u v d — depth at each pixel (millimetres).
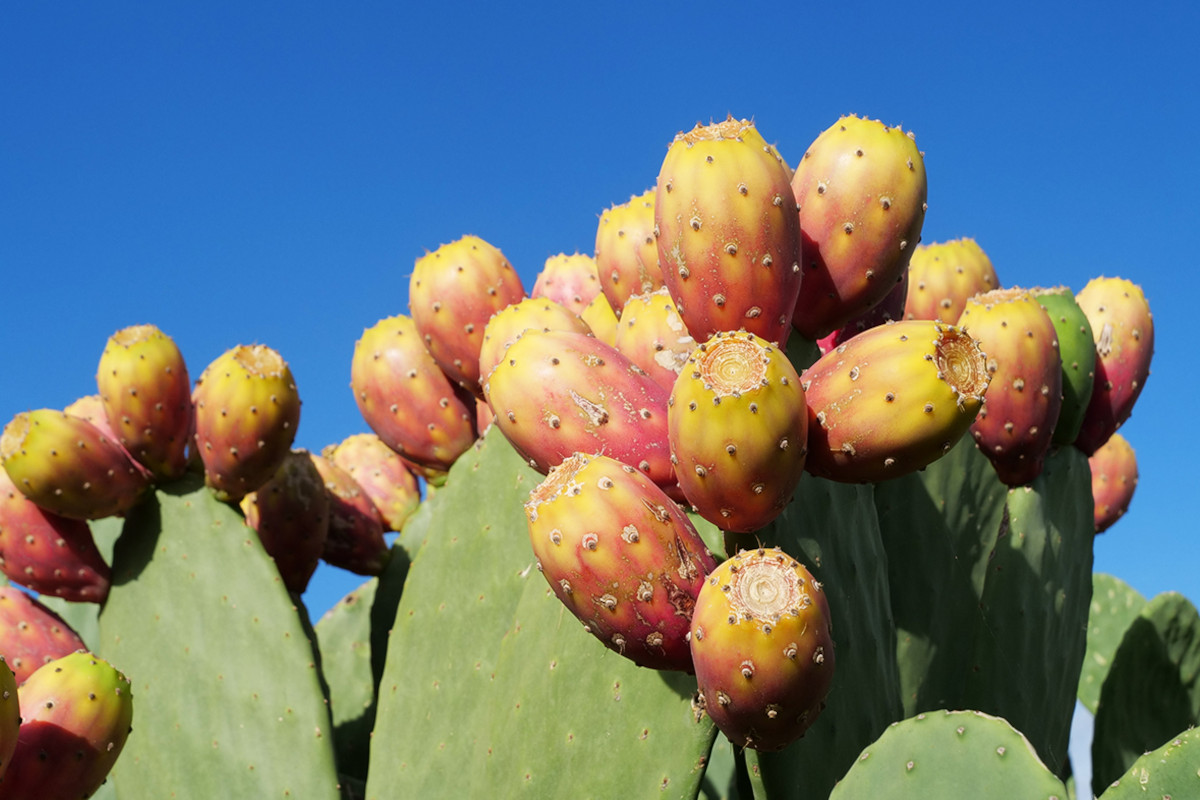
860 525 2416
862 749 2180
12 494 3486
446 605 2891
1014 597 2805
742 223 1833
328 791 3160
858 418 1725
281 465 3566
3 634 3334
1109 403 3139
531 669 2285
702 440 1649
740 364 1660
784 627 1543
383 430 3500
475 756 2631
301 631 3330
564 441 1850
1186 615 3457
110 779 3873
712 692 1632
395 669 2934
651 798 1988
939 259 3221
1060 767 2988
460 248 3160
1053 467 3006
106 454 3453
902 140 2092
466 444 3453
